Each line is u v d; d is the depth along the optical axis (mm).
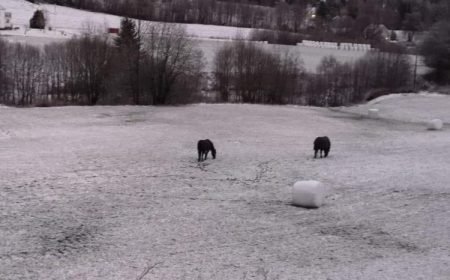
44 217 23328
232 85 87500
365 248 20578
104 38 91062
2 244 19984
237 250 20047
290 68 91812
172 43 74688
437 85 110250
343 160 37281
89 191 27797
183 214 24469
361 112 76938
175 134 47344
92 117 56688
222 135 47844
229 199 27250
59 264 18312
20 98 76812
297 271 18109
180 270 17984
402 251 20312
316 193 25812
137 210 24891
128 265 18344
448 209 25969
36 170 31688
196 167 34219
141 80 74000
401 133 53562
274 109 71125
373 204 26734
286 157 38188
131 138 44406
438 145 44500
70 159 35250
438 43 115438
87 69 74562
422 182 31109
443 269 18469
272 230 22516
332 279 17453
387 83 105125
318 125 58031
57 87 79750
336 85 94562
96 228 22219
